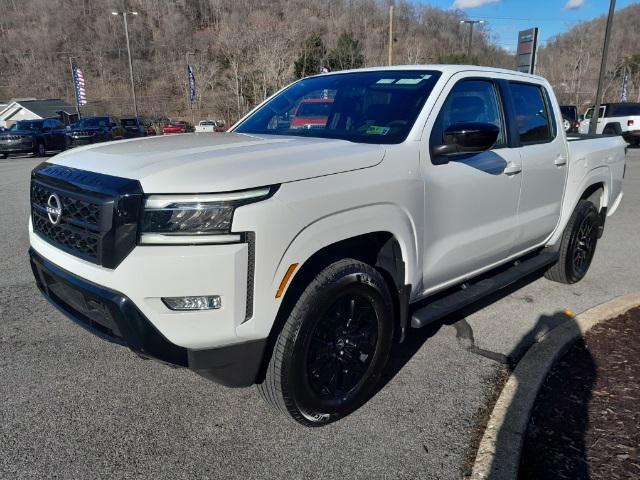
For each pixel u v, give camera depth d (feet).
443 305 11.46
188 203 7.57
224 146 9.45
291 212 8.09
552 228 15.44
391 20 95.76
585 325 13.52
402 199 9.79
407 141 10.28
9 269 17.92
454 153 10.51
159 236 7.63
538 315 14.78
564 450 8.88
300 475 8.36
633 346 12.56
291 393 8.80
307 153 8.96
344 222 8.81
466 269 12.20
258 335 8.17
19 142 72.38
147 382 10.93
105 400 10.26
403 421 9.80
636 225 26.20
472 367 11.82
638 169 47.24
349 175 8.96
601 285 17.39
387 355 10.29
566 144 15.49
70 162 9.45
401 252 10.05
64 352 12.10
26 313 14.20
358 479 8.30
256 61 173.58
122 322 7.88
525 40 45.55
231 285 7.75
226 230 7.65
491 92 12.73
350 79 12.85
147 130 122.83
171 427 9.48
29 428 9.34
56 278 8.93
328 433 9.42
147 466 8.48
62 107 200.23
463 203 11.37
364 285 9.39
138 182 7.73
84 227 8.28
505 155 12.61
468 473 8.46
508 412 9.73
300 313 8.59
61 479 8.15
